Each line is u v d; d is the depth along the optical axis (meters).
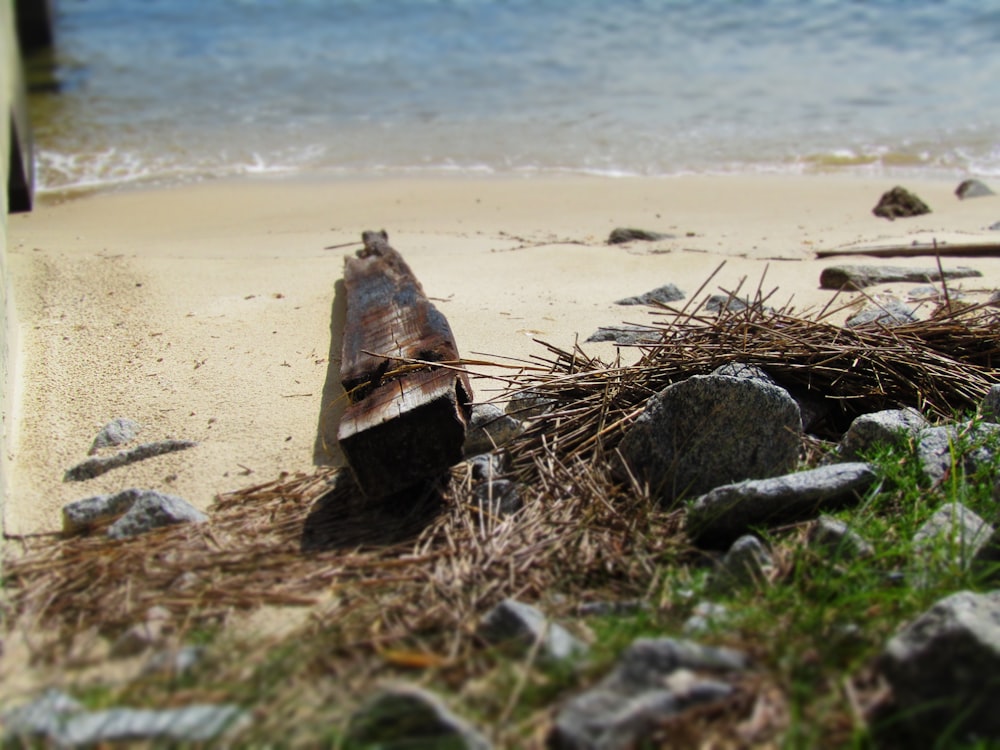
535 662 2.34
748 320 3.47
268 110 9.67
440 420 2.85
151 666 2.37
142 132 8.99
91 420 3.40
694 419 2.96
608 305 4.34
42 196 7.27
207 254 5.36
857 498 2.81
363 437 2.84
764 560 2.59
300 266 4.91
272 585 2.61
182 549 2.74
